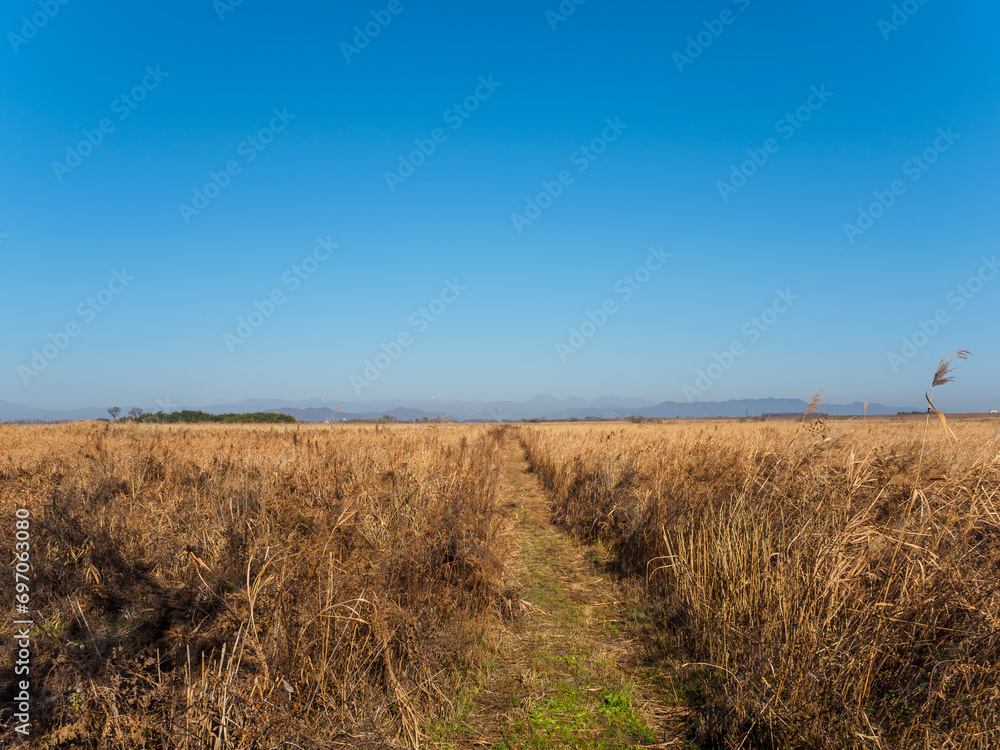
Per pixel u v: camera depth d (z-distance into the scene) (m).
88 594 4.80
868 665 3.42
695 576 5.34
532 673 4.64
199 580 4.39
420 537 5.80
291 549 4.57
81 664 3.37
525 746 3.64
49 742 3.06
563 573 7.68
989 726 2.92
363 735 3.15
